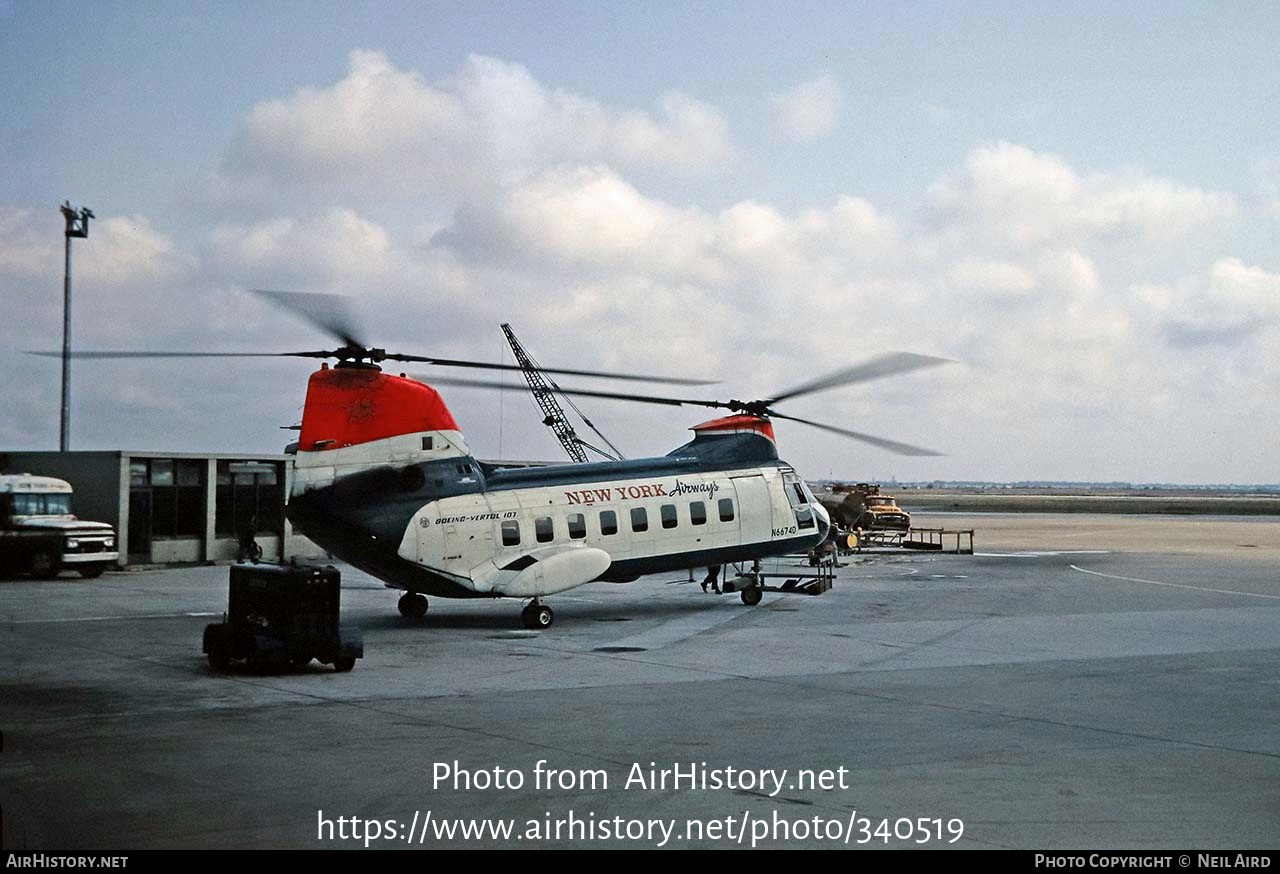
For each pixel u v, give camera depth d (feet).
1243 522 354.33
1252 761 40.98
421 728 46.24
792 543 97.76
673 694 54.80
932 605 98.68
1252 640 75.56
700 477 94.07
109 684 57.06
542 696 54.19
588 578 84.23
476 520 82.74
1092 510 517.96
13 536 116.88
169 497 138.51
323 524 79.25
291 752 41.63
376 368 80.89
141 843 30.66
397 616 90.94
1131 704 52.37
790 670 62.64
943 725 47.26
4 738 43.96
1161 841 31.55
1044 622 85.97
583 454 188.55
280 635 60.80
